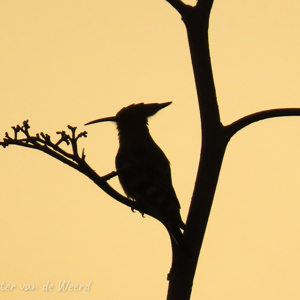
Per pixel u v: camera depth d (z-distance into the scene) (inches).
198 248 235.1
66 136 225.1
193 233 236.2
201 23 250.1
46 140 226.5
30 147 225.6
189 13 251.3
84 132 227.1
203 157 242.8
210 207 239.6
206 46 249.3
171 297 231.8
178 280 232.1
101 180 229.0
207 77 247.3
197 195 239.3
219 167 242.2
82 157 224.7
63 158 226.4
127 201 242.1
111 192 235.6
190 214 239.9
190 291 232.5
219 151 242.5
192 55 250.4
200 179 241.1
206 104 245.1
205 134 244.5
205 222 238.1
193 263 233.6
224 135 243.9
